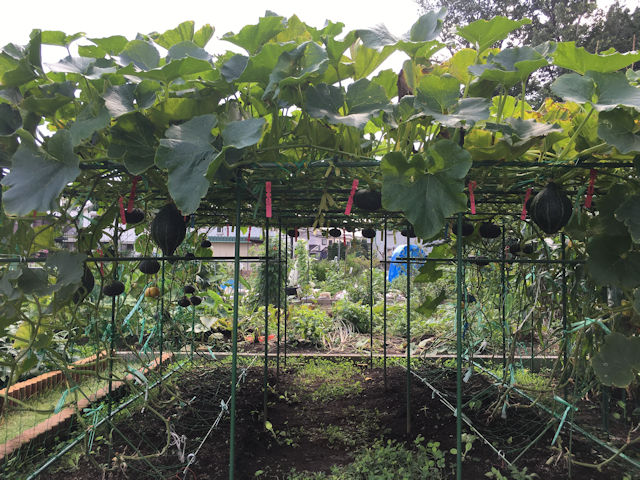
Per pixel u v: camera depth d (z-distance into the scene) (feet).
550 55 7.79
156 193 9.35
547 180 8.29
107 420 10.52
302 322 24.16
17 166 6.79
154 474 9.30
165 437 11.00
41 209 6.48
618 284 8.37
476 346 19.30
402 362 19.51
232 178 8.05
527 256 12.67
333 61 7.95
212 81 7.52
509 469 9.61
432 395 13.99
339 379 17.13
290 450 11.23
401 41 7.61
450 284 19.97
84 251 9.33
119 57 7.70
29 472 9.43
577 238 9.70
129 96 7.23
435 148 6.84
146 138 7.32
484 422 12.04
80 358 15.57
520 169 8.26
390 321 27.58
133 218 9.33
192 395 14.10
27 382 12.92
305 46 7.03
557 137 7.70
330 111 7.30
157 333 16.12
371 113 7.38
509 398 13.66
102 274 10.04
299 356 20.89
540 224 8.18
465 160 6.78
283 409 14.02
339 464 10.46
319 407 14.24
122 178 8.92
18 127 7.53
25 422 11.41
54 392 13.35
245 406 13.62
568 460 9.32
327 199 8.45
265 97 7.22
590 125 7.86
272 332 24.40
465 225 11.33
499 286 15.39
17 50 7.53
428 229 6.86
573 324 10.93
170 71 6.84
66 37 7.91
